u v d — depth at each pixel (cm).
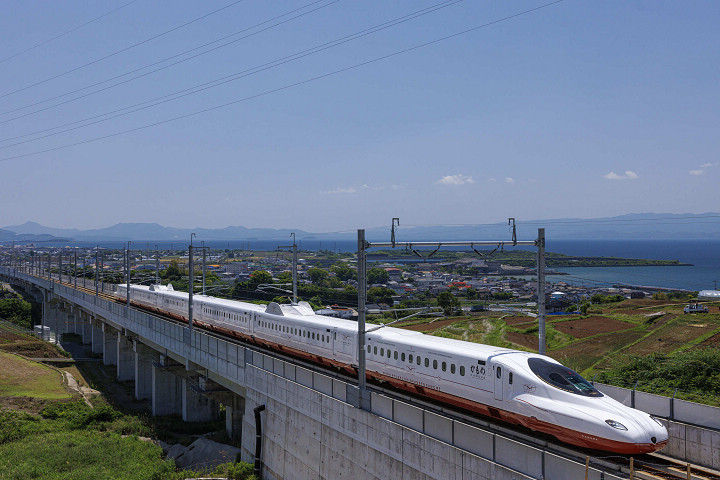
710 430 2219
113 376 8975
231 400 5134
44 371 8656
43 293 13588
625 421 2033
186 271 13875
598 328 6944
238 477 3853
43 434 5550
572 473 1883
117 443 5291
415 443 2475
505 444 2106
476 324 7331
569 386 2248
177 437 5981
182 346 5331
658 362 4759
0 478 4334
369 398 2805
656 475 1983
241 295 10438
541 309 2748
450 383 2730
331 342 3759
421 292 9169
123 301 9106
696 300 9600
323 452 3152
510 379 2406
